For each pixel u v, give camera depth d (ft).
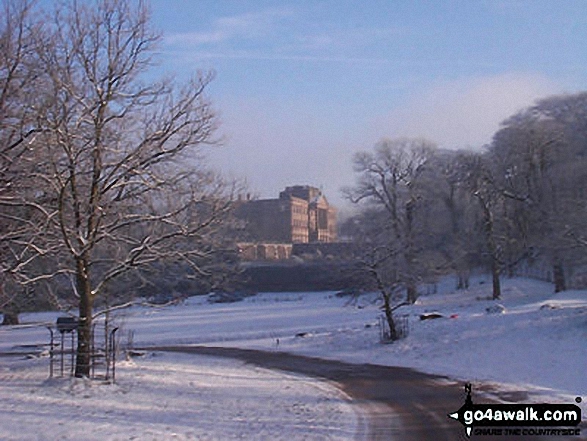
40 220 67.97
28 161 63.62
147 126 70.28
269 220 401.08
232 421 52.42
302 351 119.65
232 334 158.30
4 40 63.21
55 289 76.84
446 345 100.78
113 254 75.36
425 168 211.61
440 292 214.69
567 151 193.36
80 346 71.31
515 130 199.11
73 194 65.10
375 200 208.74
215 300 250.37
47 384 65.57
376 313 176.04
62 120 60.08
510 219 213.66
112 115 67.82
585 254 151.94
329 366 97.76
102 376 73.72
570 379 69.92
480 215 221.25
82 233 68.59
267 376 87.76
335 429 49.11
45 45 63.52
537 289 202.39
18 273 65.36
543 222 179.52
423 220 203.41
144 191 70.90
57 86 60.80
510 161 202.59
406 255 125.70
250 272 261.24
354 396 67.72
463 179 210.59
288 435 46.57
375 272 118.52
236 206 76.48
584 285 195.00
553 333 91.66
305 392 71.41
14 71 63.67
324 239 476.54
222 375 87.15
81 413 52.16
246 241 111.96
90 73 65.57
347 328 141.69
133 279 82.53
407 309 169.99
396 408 59.26
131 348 126.72
